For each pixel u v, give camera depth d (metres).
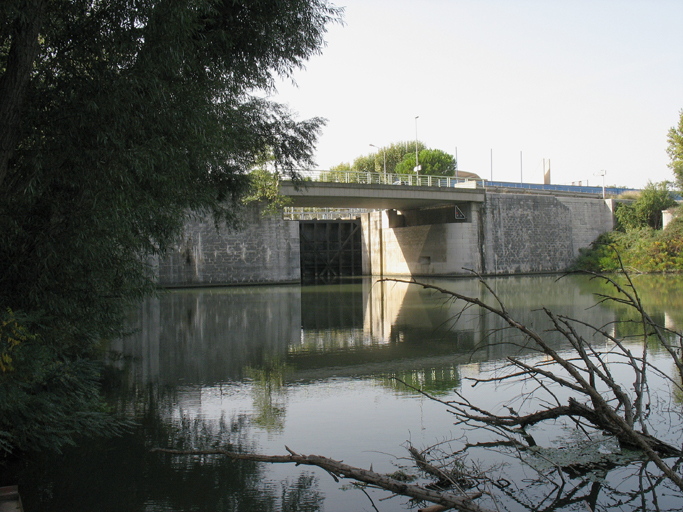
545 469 6.25
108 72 8.44
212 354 13.97
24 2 7.30
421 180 53.00
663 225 55.97
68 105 8.17
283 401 9.35
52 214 8.38
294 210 55.72
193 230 41.19
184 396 9.80
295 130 19.41
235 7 12.02
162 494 5.91
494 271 52.25
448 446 7.04
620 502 5.43
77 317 9.54
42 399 7.00
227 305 27.33
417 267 54.41
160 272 40.25
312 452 6.94
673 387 9.62
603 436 7.24
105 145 8.12
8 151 7.55
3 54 8.69
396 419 8.22
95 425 7.62
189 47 9.59
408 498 5.73
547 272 55.62
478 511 4.96
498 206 52.62
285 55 13.70
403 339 15.92
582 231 59.00
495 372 11.23
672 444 6.84
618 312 20.95
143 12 8.33
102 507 5.63
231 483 6.14
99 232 8.54
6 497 5.78
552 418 7.76
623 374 10.77
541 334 16.31
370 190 44.12
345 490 5.94
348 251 59.31
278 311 24.36
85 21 8.72
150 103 8.71
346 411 8.70
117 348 15.04
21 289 8.36
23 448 6.82
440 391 9.79
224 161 14.61
